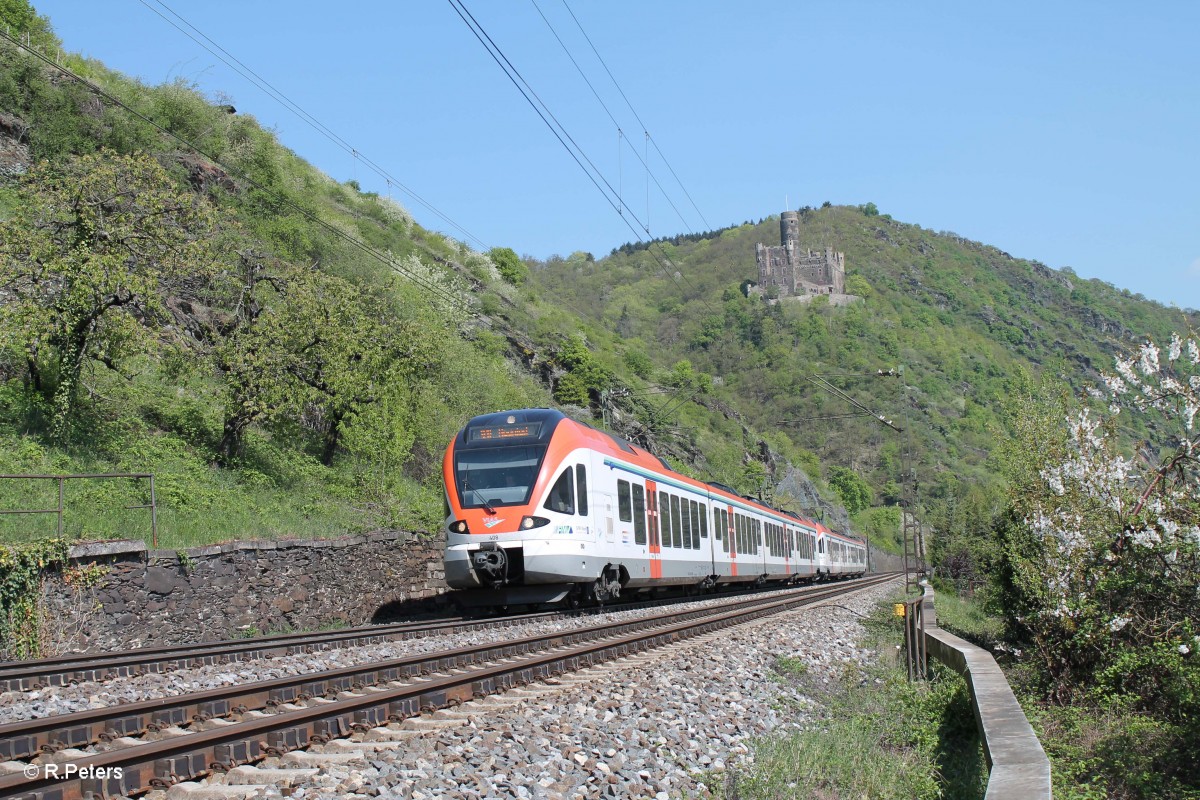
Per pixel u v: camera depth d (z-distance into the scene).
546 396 48.31
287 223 36.66
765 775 7.50
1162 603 12.51
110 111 33.38
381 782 6.21
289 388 23.41
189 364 21.78
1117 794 9.22
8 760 6.48
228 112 41.53
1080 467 13.60
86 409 21.19
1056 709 12.40
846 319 147.50
